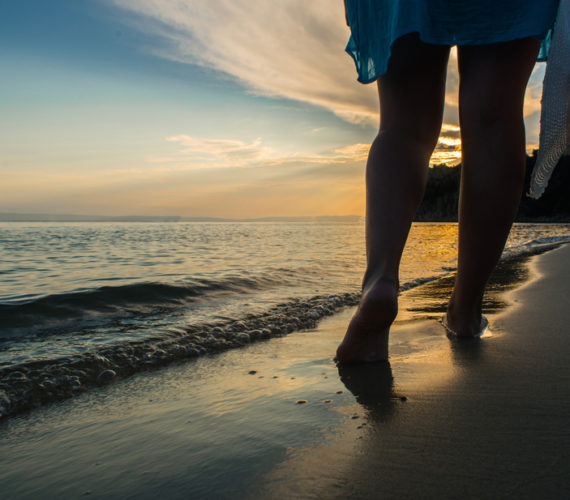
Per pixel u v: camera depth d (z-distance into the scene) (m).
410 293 2.98
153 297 2.98
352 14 1.25
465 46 1.21
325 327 2.12
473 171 1.24
